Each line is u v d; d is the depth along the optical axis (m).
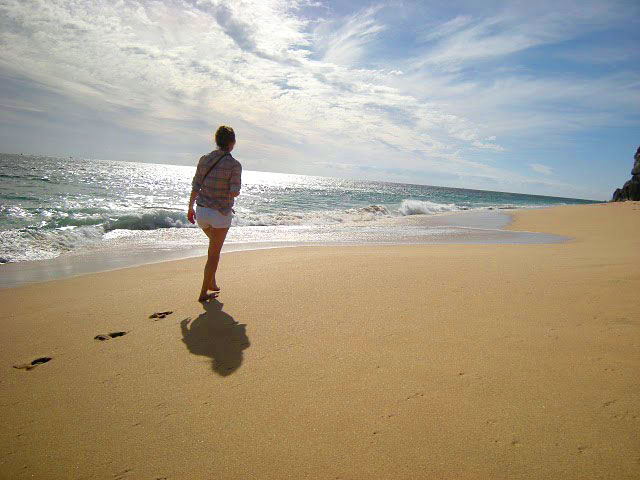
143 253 7.79
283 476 1.68
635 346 2.72
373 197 45.69
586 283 4.32
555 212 22.44
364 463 1.74
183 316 3.67
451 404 2.14
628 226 15.22
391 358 2.69
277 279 4.84
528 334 3.00
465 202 48.03
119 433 2.02
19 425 2.10
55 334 3.35
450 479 1.63
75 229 9.90
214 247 4.14
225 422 2.07
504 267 5.41
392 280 4.68
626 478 1.59
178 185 43.00
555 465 1.68
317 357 2.75
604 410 2.03
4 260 6.99
